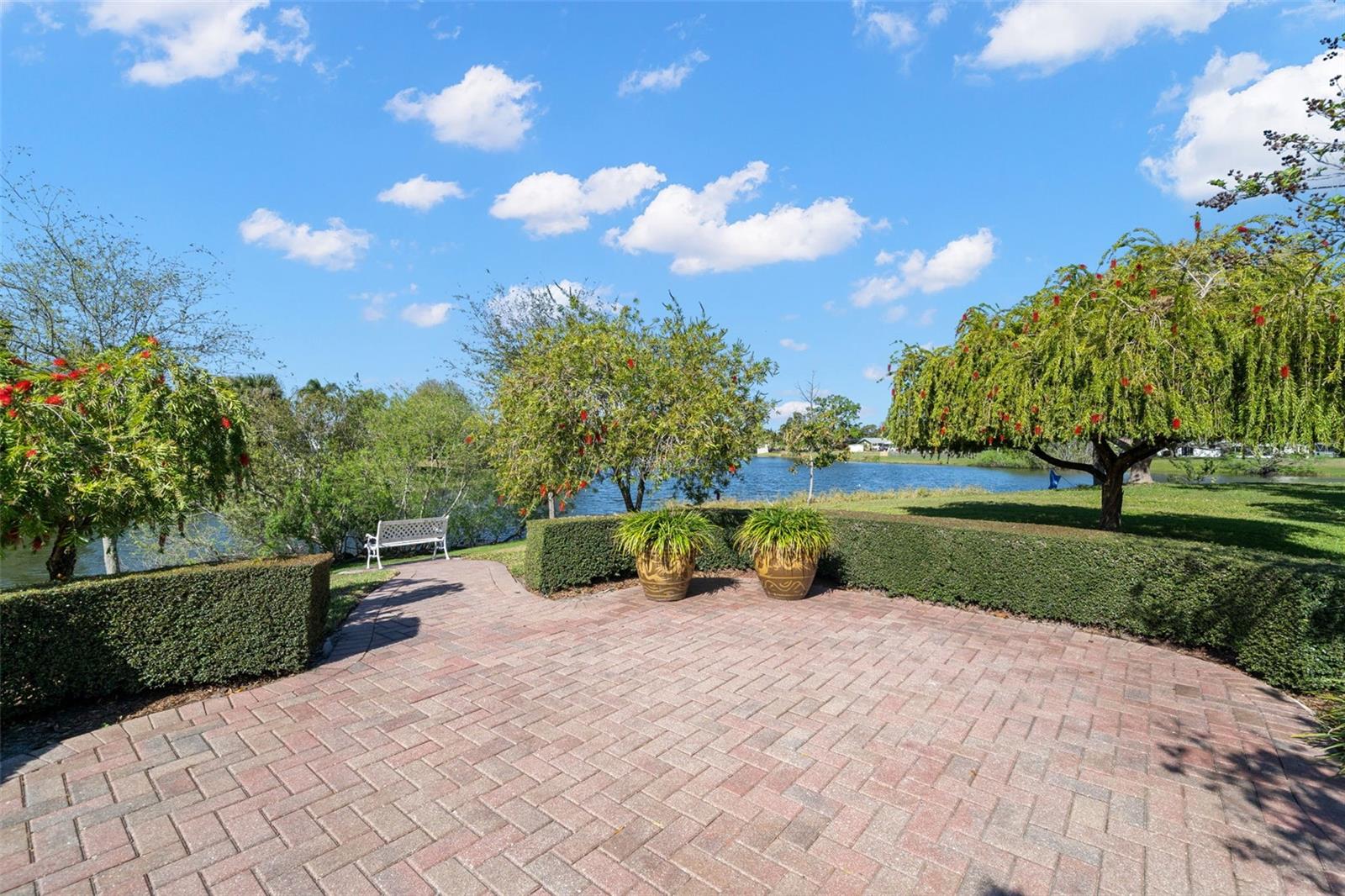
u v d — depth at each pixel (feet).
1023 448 30.91
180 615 14.01
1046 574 19.83
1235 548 17.37
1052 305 24.84
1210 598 16.29
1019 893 7.70
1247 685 14.76
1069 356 22.27
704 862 8.32
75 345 29.43
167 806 9.71
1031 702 13.74
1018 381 24.18
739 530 26.71
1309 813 9.44
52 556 17.13
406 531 36.52
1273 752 11.37
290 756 11.34
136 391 16.08
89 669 13.12
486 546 48.91
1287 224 22.93
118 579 13.67
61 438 14.39
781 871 8.13
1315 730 12.25
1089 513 45.62
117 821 9.29
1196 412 20.63
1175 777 10.52
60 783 10.39
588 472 25.75
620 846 8.65
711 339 27.37
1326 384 20.03
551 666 16.24
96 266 30.83
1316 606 13.85
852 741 11.88
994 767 10.87
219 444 18.37
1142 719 12.86
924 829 9.05
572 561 24.93
